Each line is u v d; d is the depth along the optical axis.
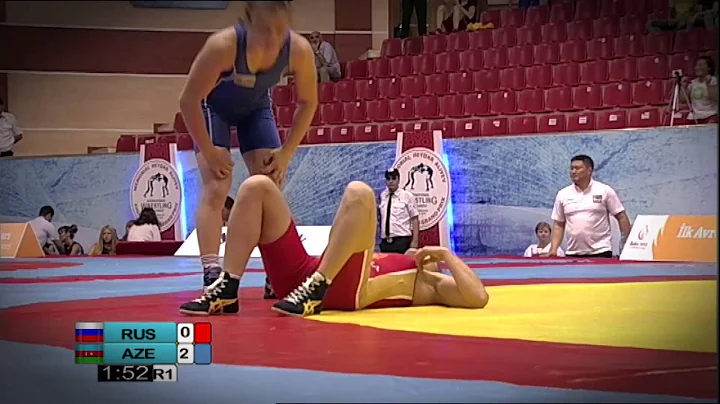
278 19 3.70
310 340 2.85
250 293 4.66
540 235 9.29
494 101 12.90
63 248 12.09
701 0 13.65
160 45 16.34
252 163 4.32
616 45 13.28
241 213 3.59
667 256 7.91
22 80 15.76
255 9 3.67
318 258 3.76
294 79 4.03
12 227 10.73
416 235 9.57
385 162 10.20
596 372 2.23
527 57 13.80
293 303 3.49
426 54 14.62
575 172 8.47
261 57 3.80
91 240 12.07
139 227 11.33
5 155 14.20
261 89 4.03
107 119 16.20
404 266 3.84
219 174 4.09
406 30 16.36
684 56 12.35
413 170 9.98
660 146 8.82
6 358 2.77
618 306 3.82
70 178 12.13
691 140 8.68
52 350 2.87
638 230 8.24
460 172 9.83
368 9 17.16
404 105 13.38
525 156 9.51
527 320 3.31
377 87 14.16
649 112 11.23
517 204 9.58
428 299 3.87
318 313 3.56
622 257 8.23
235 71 3.81
